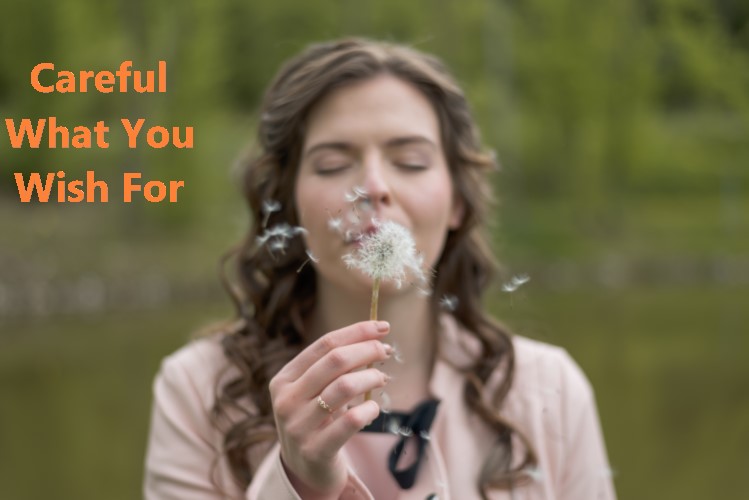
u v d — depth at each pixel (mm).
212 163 21781
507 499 1877
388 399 1741
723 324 11680
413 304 1970
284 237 2039
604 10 27156
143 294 16031
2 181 20016
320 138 1830
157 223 20016
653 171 28391
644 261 20750
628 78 27031
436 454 1853
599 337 10617
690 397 7547
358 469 1868
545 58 27359
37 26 19562
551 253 21156
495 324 2070
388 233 1469
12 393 8219
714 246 22188
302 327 2059
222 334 2107
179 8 21281
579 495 1980
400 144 1818
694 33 26141
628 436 6422
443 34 25406
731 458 5852
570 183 26875
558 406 2020
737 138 27375
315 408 1387
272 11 29688
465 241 2141
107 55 20656
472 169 2104
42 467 5992
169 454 1956
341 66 1837
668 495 5191
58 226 18547
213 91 22688
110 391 8297
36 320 13656
